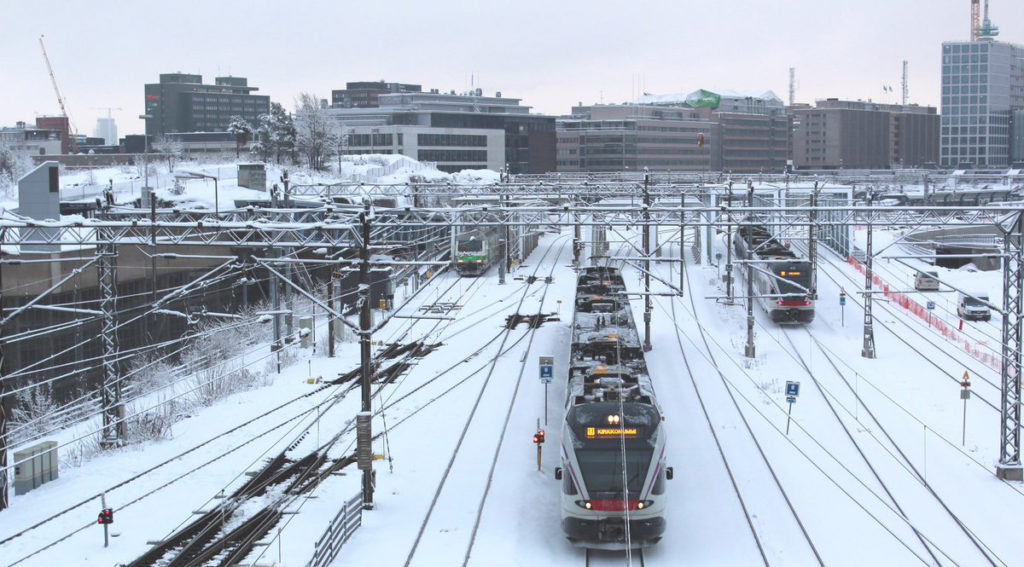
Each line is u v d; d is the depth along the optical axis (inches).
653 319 2396.7
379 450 1352.1
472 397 1646.2
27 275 1588.3
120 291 1807.3
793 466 1278.3
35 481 1191.6
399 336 2235.5
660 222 1563.7
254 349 2078.0
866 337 2006.6
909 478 1237.7
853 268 3095.5
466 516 1108.5
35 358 1589.6
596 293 2053.4
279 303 2174.0
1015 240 1449.3
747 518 1093.1
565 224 1549.0
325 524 1066.7
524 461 1310.3
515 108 7411.4
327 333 2240.4
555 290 2888.8
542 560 997.8
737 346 2098.9
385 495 1177.4
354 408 1578.5
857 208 1323.8
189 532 1038.4
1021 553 994.7
